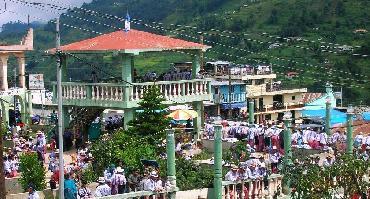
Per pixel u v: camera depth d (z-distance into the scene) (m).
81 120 39.53
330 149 33.62
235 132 38.44
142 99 33.81
